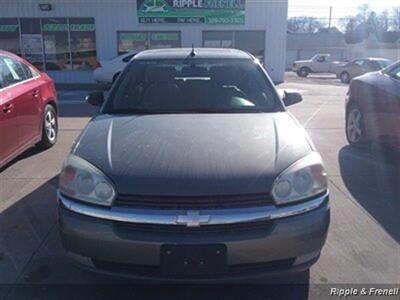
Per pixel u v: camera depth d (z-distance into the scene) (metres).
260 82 3.74
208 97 3.57
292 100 4.07
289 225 2.34
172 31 16.83
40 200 4.10
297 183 2.42
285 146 2.67
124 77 3.80
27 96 5.13
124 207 2.33
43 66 17.11
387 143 5.35
